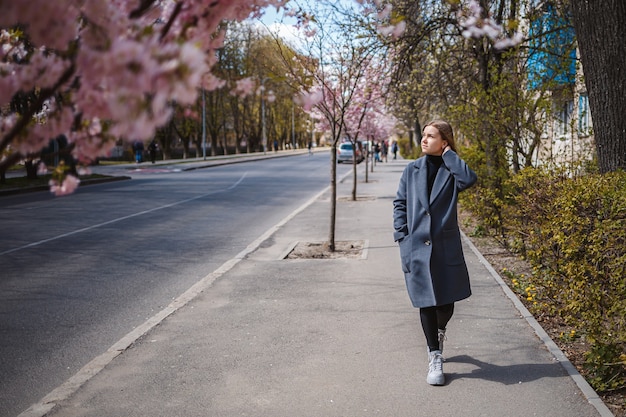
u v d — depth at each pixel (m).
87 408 4.26
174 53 1.41
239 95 2.29
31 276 8.97
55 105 2.13
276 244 11.33
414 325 6.08
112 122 1.89
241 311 6.71
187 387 4.62
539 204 6.59
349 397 4.38
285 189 25.23
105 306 7.35
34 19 1.49
